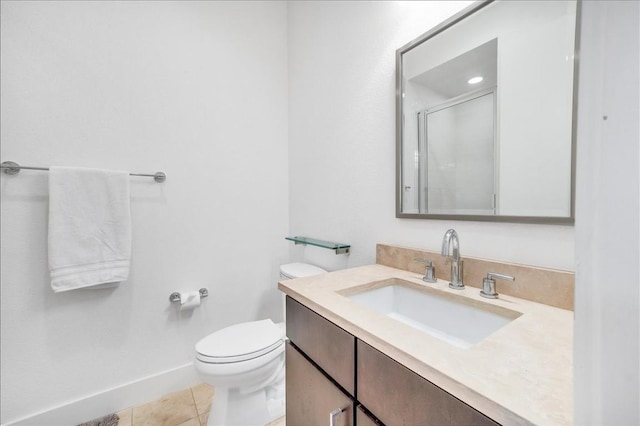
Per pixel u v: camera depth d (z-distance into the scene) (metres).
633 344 0.23
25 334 1.24
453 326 0.87
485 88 0.92
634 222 0.23
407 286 1.03
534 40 0.81
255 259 1.89
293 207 1.98
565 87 0.75
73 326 1.33
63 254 1.23
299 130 1.90
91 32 1.35
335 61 1.57
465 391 0.43
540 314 0.71
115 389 1.42
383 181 1.30
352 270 1.18
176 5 1.58
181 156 1.61
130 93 1.45
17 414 1.22
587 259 0.25
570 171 0.75
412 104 1.15
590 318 0.25
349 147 1.49
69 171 1.25
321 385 0.79
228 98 1.77
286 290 0.95
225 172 1.77
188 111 1.63
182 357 1.62
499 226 0.90
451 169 1.02
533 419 0.36
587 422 0.26
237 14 1.80
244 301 1.85
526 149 0.83
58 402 1.30
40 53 1.25
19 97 1.21
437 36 1.05
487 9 0.91
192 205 1.65
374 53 1.33
